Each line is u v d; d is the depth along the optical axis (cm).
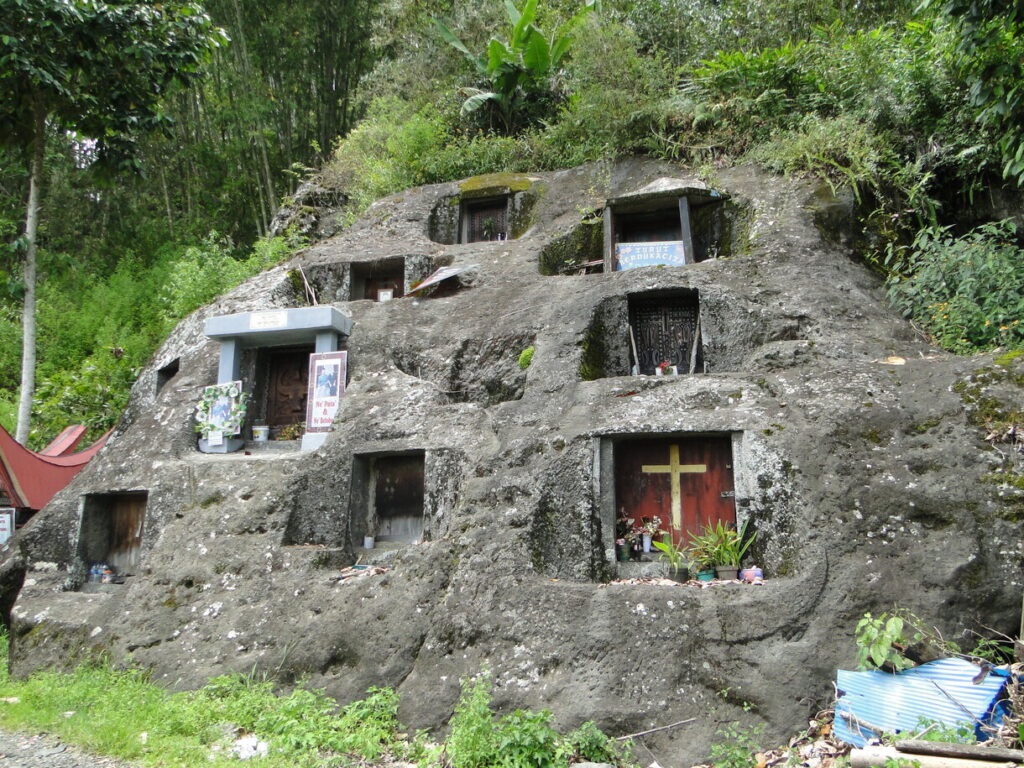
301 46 2127
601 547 677
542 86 1535
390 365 914
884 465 603
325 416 902
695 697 533
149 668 696
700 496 695
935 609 530
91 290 2003
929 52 1025
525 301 938
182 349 1085
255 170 2202
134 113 1095
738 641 550
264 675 658
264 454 931
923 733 459
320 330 943
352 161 1655
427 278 1040
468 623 617
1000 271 782
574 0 1648
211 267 1486
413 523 806
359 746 540
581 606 598
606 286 885
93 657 734
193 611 734
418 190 1313
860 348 743
